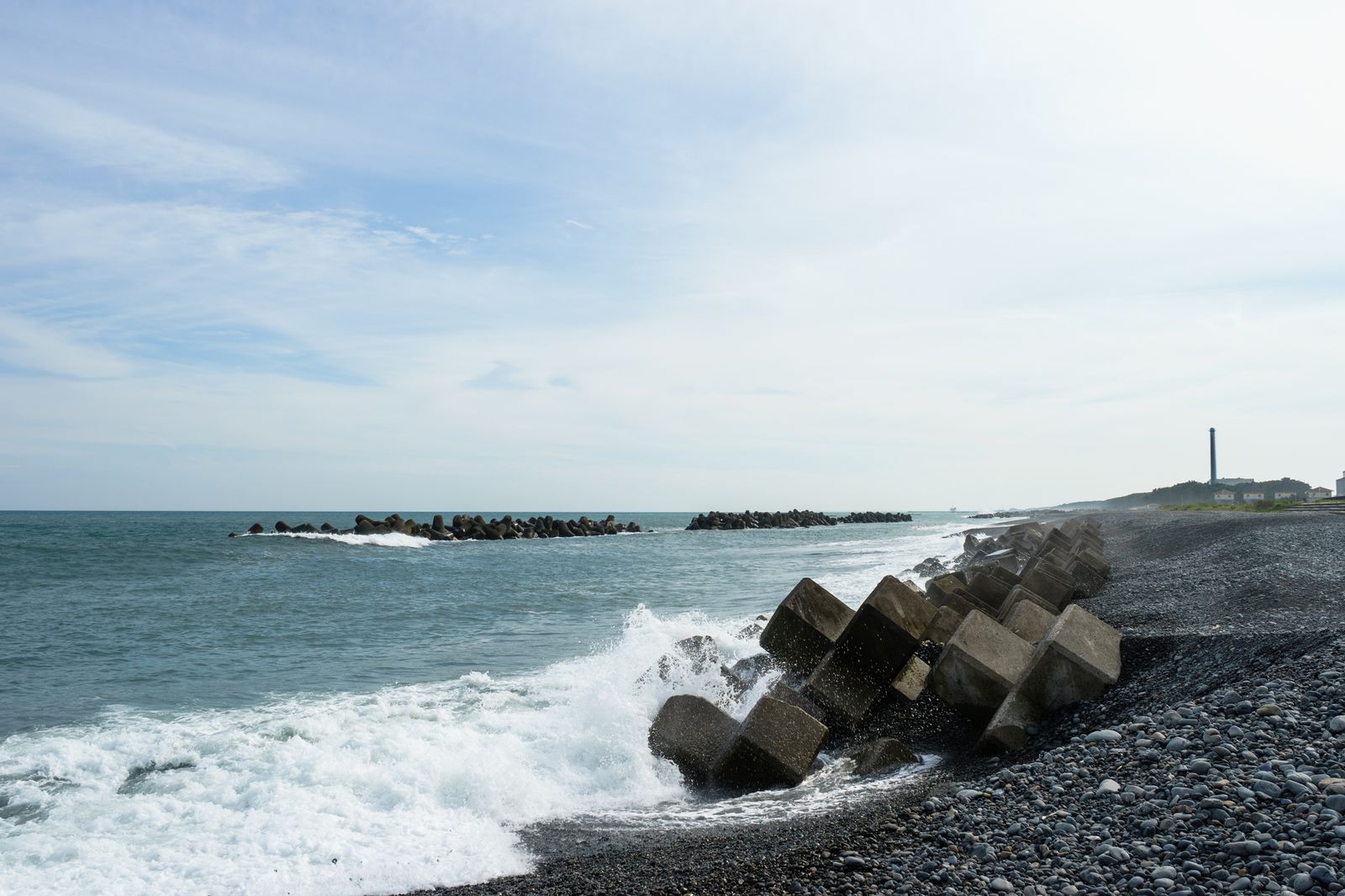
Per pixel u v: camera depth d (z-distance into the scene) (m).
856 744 10.50
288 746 10.27
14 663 16.11
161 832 7.89
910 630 11.96
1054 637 9.72
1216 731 6.94
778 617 12.32
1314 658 8.11
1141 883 4.97
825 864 6.18
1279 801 5.65
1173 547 27.45
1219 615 13.38
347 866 7.18
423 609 24.31
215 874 7.02
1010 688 9.98
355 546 56.06
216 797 8.77
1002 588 18.45
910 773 9.20
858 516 150.75
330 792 8.83
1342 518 32.91
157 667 15.67
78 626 20.66
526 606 24.95
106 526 85.06
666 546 63.06
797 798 8.69
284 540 56.34
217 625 20.89
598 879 6.63
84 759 9.92
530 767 9.52
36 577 32.31
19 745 10.56
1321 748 6.28
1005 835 6.07
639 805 8.86
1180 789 6.08
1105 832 5.80
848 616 12.63
